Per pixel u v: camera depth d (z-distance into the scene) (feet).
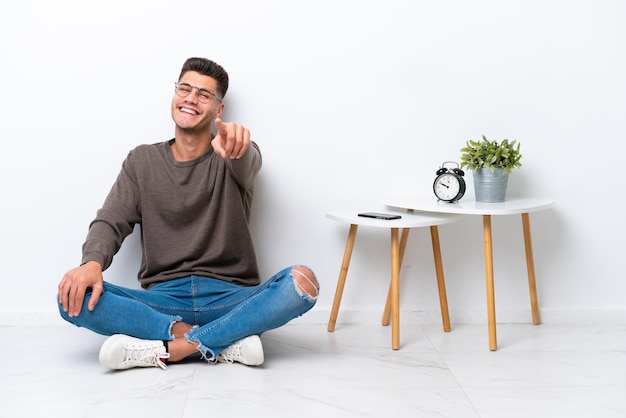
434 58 7.36
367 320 7.59
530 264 7.39
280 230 7.47
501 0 7.34
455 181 6.78
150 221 6.61
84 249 6.06
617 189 7.55
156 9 7.18
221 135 5.71
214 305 6.32
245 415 4.90
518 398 5.25
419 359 6.23
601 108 7.47
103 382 5.60
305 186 7.43
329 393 5.34
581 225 7.59
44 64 7.17
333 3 7.27
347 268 7.22
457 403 5.14
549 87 7.43
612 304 7.61
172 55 7.22
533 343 6.77
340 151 7.41
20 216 7.30
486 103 7.43
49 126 7.23
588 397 5.28
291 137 7.37
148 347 5.84
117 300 5.79
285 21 7.25
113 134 7.27
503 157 6.82
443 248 7.57
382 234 7.55
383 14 7.30
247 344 5.84
